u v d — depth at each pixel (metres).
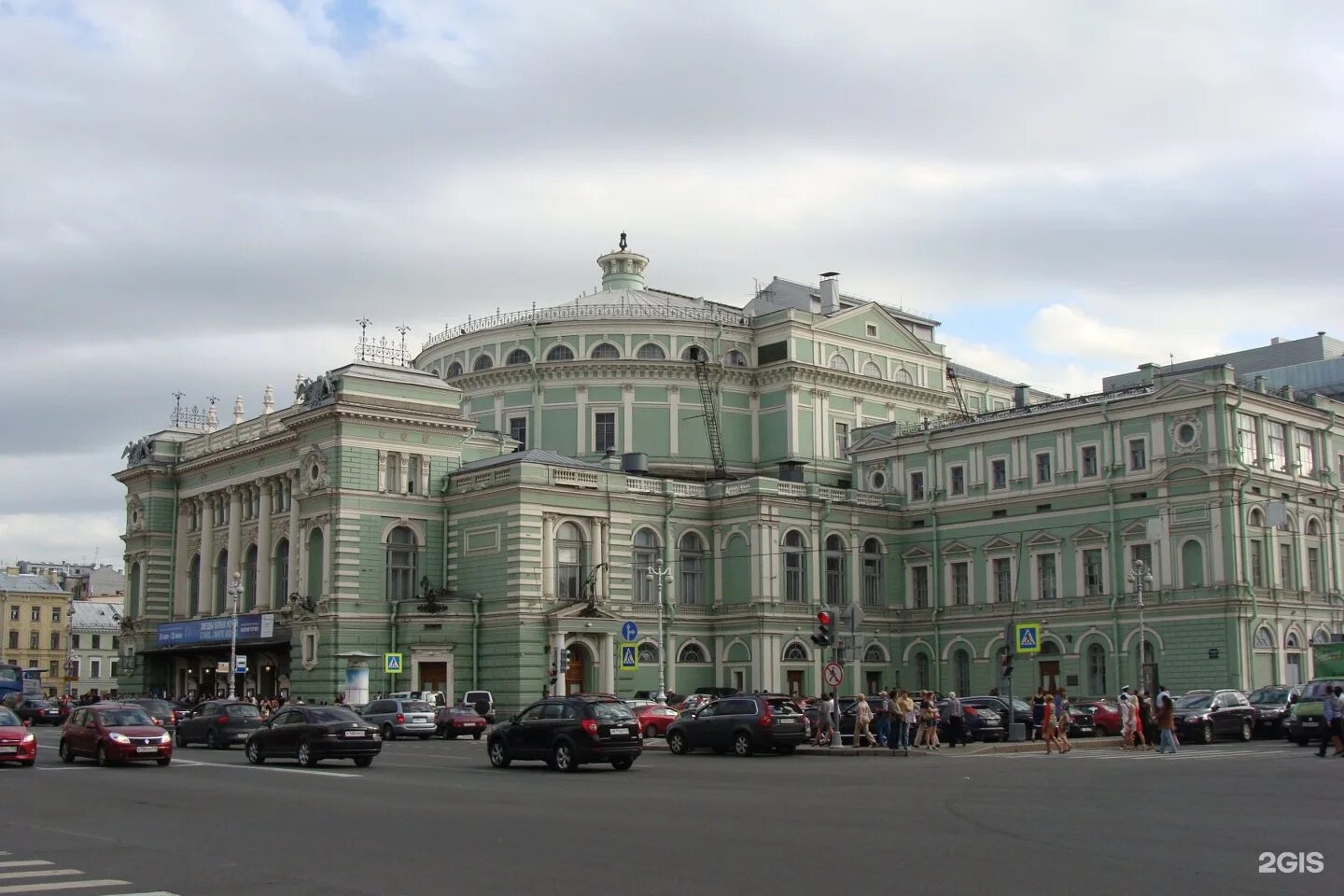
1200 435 76.81
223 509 100.69
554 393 100.69
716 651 87.44
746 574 86.62
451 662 81.12
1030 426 85.81
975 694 87.06
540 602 80.12
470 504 84.06
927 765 42.81
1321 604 81.12
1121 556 80.19
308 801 30.72
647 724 62.28
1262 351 116.44
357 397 82.56
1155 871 19.08
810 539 88.44
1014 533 86.19
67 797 32.31
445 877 19.05
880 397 105.94
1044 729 51.28
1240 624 74.31
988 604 87.06
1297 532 80.75
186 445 107.00
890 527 92.94
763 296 116.31
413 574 84.69
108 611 168.88
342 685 80.19
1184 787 33.12
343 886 18.41
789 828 24.45
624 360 99.69
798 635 86.69
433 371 108.94
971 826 24.58
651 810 27.91
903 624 91.75
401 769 42.47
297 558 87.00
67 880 19.02
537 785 35.25
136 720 45.88
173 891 17.98
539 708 42.38
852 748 49.62
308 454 85.12
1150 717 53.56
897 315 116.06
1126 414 80.69
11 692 97.50
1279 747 54.56
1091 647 81.12
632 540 85.50
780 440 100.44
